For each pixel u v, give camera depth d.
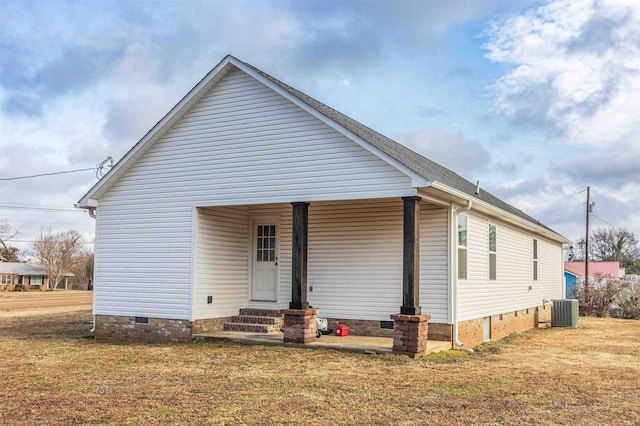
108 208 15.62
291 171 13.04
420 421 6.87
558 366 11.25
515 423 6.84
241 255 15.48
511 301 17.92
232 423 6.74
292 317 12.55
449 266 12.91
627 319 28.28
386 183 11.85
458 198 12.59
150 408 7.41
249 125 13.73
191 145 14.50
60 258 81.88
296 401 7.77
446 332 12.87
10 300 42.75
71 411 7.27
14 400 7.87
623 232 70.25
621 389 8.98
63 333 16.72
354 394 8.21
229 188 13.82
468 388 8.76
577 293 31.88
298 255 12.70
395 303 13.58
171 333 14.20
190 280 14.09
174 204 14.59
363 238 14.10
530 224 18.48
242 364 10.62
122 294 15.13
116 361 11.16
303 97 13.90
